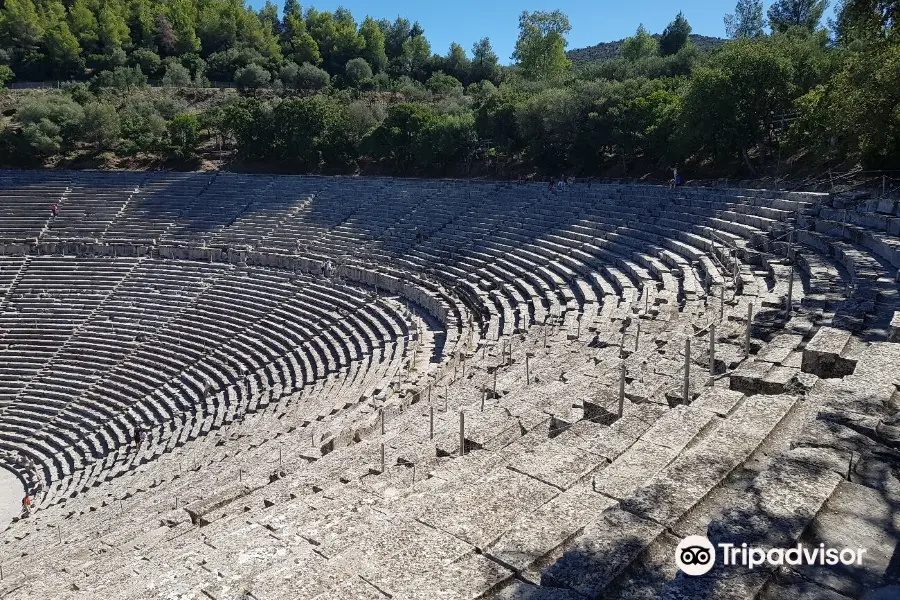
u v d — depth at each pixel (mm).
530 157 61875
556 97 55188
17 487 32031
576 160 55031
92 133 78562
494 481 8656
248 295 46281
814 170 37562
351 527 8375
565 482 8562
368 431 17984
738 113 40750
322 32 125125
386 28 138125
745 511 6035
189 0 129375
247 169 75250
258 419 28422
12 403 39469
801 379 10383
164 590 8039
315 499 11195
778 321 15797
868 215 23797
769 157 43562
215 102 97562
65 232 59062
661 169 51000
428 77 117188
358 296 42188
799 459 6863
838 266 21484
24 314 47500
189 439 30250
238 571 8016
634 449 8750
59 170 71188
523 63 94188
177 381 38219
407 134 66438
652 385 12586
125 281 51000
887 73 26000
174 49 118625
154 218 60594
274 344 38844
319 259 49375
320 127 72875
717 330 15758
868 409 8211
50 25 108750
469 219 47375
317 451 16828
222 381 36750
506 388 16609
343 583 6602
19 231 59219
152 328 44500
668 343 15625
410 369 27656
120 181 67062
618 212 38938
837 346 11141
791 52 42188
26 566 15828
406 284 40625
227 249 53781
